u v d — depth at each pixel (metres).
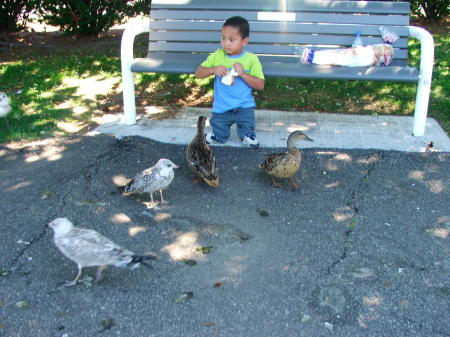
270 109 7.11
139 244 4.16
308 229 4.39
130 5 10.98
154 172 4.52
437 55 9.23
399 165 5.46
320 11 6.52
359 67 6.00
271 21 6.56
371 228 4.40
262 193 4.97
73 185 5.02
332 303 3.55
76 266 3.92
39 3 10.41
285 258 4.01
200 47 6.61
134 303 3.54
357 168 5.41
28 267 3.89
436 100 7.25
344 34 6.51
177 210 4.67
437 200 4.82
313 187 5.07
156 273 3.84
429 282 3.75
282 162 4.84
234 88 5.75
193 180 5.21
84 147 5.81
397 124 6.54
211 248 4.14
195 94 7.67
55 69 8.64
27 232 4.29
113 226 4.39
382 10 6.45
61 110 6.90
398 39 6.34
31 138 6.06
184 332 3.30
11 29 10.48
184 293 3.64
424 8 11.82
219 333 3.30
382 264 3.95
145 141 6.00
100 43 10.64
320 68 5.99
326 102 7.35
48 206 4.65
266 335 3.28
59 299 3.57
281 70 5.95
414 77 5.83
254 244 4.18
